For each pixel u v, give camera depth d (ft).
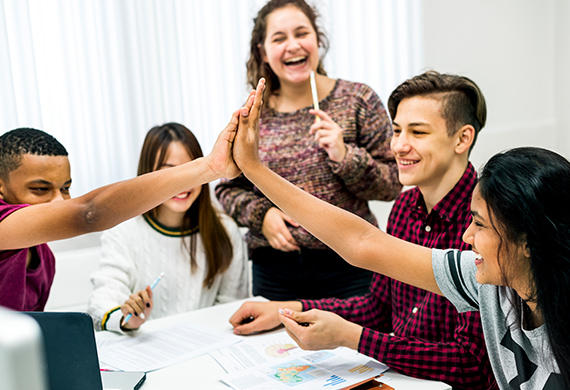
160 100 7.41
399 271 3.18
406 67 9.12
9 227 2.95
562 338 2.48
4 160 3.60
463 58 9.80
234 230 5.76
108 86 7.14
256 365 3.57
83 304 6.75
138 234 5.34
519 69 10.50
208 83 7.66
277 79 5.86
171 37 7.39
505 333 2.93
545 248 2.43
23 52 6.59
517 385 2.90
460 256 3.10
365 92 5.63
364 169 5.28
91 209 2.93
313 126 5.26
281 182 3.23
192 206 5.43
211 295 5.57
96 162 7.17
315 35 5.60
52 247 6.91
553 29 10.70
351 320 4.26
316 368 3.47
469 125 3.85
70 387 2.44
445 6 9.43
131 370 3.60
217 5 7.57
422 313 3.76
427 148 3.82
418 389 3.26
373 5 8.66
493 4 10.00
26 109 6.68
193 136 5.50
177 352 3.87
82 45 6.93
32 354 1.04
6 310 1.15
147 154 5.41
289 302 4.29
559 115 10.89
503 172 2.52
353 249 3.21
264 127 5.74
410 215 4.17
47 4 6.69
